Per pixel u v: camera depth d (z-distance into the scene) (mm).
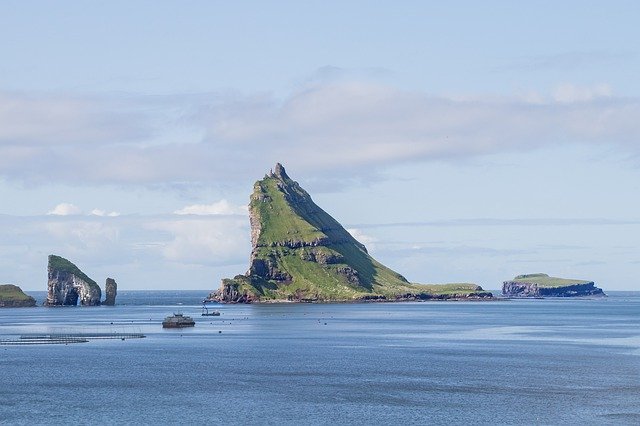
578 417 150250
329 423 146125
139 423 146625
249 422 147125
